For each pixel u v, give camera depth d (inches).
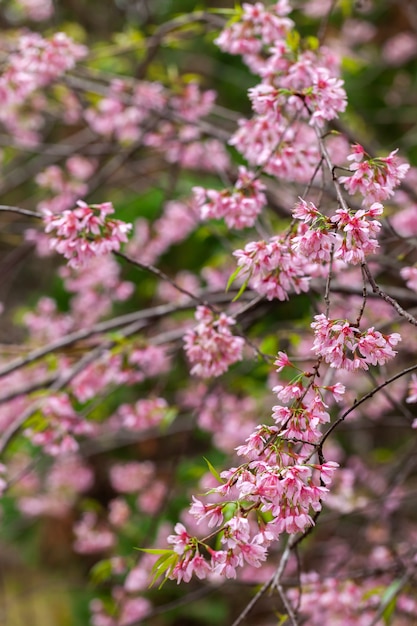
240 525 72.4
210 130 177.9
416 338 179.5
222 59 300.2
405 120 296.0
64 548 287.3
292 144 117.6
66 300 280.5
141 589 173.9
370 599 145.8
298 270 96.1
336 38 276.2
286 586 184.2
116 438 239.1
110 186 273.9
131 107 184.4
